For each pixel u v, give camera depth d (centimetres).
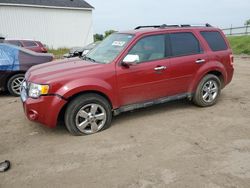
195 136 466
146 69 516
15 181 349
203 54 592
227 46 639
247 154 400
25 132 506
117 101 499
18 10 2772
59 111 453
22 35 2839
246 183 330
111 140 457
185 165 373
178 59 555
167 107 624
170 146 430
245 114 571
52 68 504
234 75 1034
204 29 611
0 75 750
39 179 352
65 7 3002
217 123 522
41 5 2861
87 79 463
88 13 3189
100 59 525
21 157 411
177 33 566
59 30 3042
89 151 421
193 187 325
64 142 456
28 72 530
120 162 386
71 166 380
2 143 461
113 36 585
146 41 527
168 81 547
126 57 489
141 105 531
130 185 332
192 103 645
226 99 686
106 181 342
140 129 500
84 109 474
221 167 366
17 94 779
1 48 761
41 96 449
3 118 587
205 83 600
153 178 345
